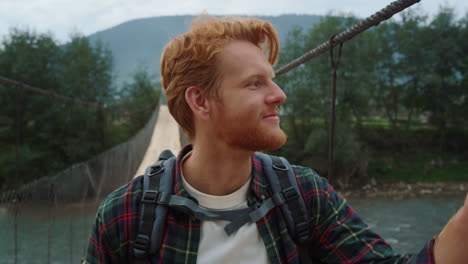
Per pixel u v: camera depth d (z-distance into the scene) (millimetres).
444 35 34438
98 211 775
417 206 26188
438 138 37094
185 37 716
